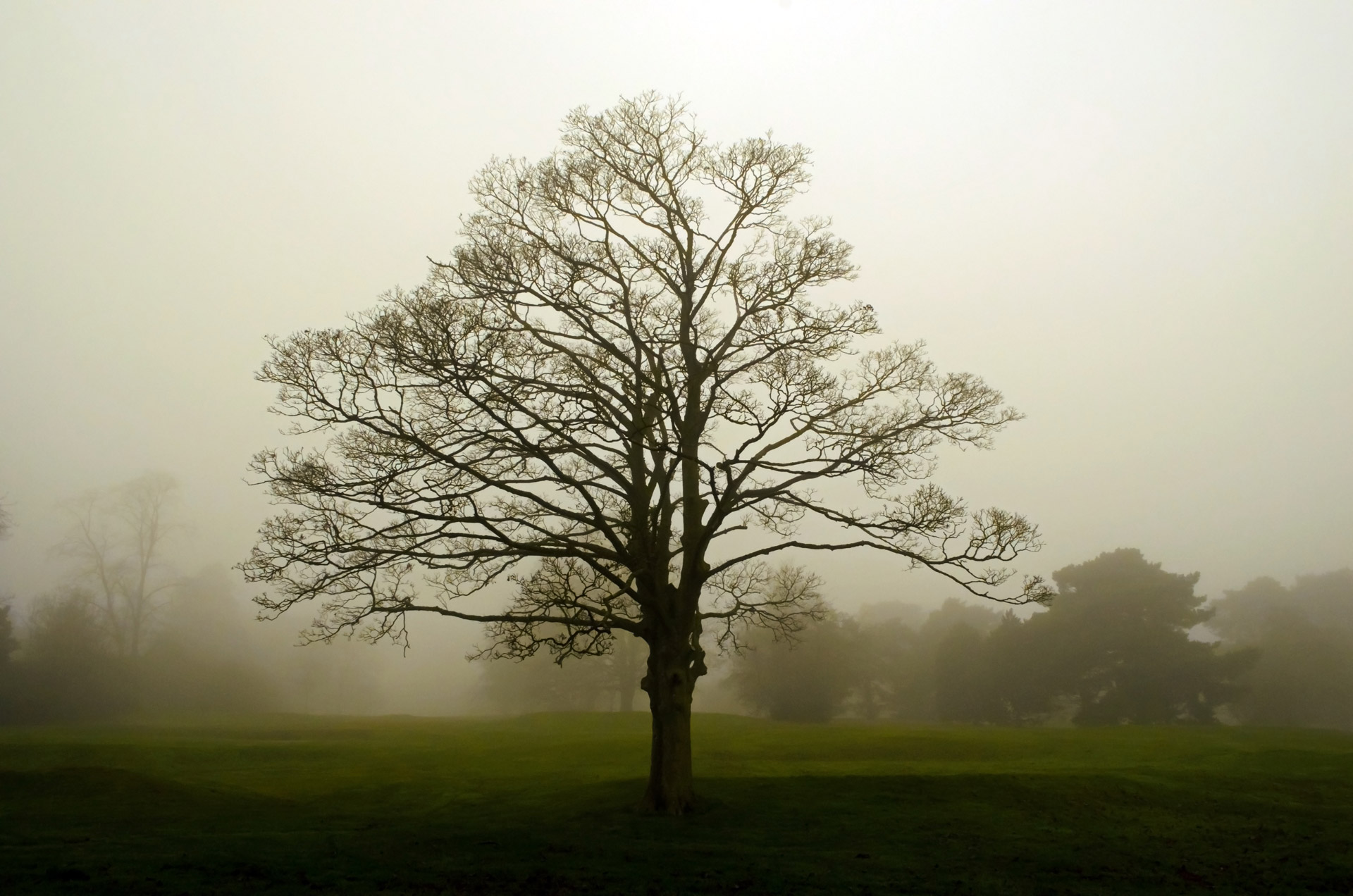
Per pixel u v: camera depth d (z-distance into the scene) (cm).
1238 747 4256
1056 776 2898
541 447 2108
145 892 1443
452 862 1772
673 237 2334
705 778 2919
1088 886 1623
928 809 2444
